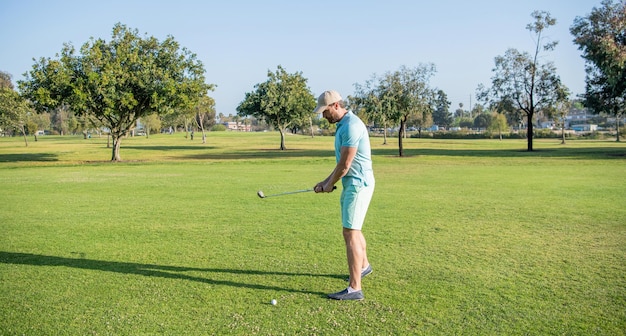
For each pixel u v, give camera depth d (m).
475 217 10.06
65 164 30.08
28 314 4.94
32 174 21.97
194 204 12.13
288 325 4.62
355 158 5.40
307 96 54.75
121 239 8.23
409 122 103.50
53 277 6.12
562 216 10.16
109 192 14.77
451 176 19.80
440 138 101.50
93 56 32.56
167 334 4.45
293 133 136.00
